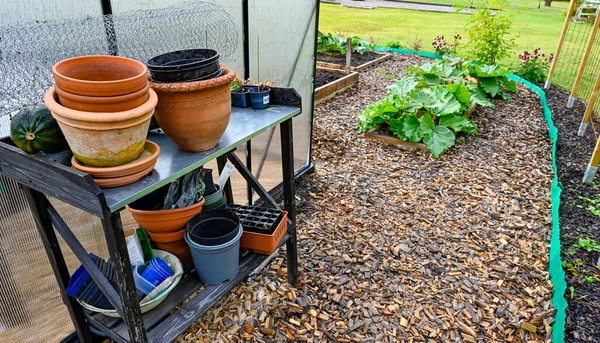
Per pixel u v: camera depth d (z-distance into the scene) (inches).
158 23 74.0
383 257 102.0
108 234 49.1
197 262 70.5
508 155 159.8
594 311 83.9
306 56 128.8
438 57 312.2
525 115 201.8
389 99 178.4
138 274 65.2
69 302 65.1
